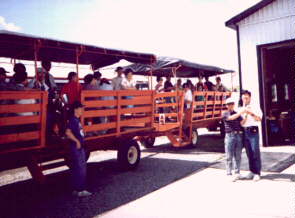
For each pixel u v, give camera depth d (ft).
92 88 22.88
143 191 18.84
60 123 21.56
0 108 15.88
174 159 29.22
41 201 17.79
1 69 18.34
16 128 17.11
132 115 27.17
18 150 16.72
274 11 33.17
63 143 19.79
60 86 28.68
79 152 18.34
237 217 13.76
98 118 23.24
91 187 20.42
